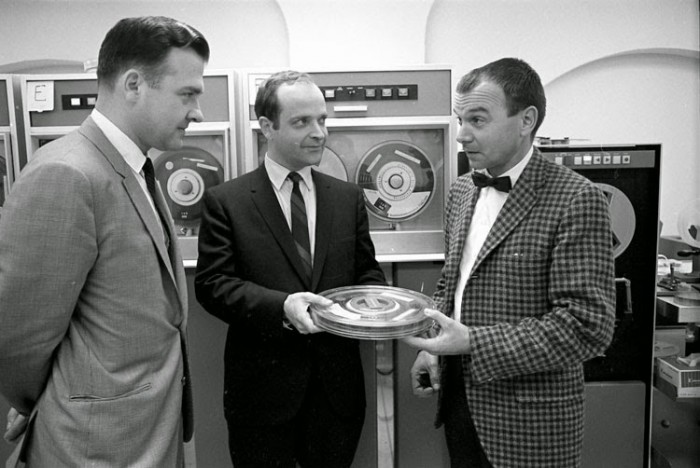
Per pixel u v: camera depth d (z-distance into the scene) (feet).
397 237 6.47
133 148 3.71
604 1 9.84
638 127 10.35
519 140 4.03
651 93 10.30
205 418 6.40
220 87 6.19
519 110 3.92
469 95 3.96
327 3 9.55
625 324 6.42
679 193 10.45
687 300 6.69
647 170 6.18
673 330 7.95
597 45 9.96
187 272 6.28
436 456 6.75
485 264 4.07
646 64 10.29
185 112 3.73
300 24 9.59
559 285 3.77
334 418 5.00
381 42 9.65
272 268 4.86
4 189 6.25
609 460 6.53
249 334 4.93
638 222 6.25
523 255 3.90
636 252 6.30
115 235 3.41
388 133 6.50
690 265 7.98
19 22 9.68
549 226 3.84
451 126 6.26
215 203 4.99
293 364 4.84
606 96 10.30
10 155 6.19
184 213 6.45
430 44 9.93
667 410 7.68
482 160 4.08
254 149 6.26
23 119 6.31
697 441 7.22
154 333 3.61
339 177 6.48
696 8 9.89
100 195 3.35
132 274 3.48
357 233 5.38
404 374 6.64
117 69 3.55
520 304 3.94
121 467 3.49
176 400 3.84
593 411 6.46
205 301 4.82
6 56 9.77
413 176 6.55
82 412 3.38
